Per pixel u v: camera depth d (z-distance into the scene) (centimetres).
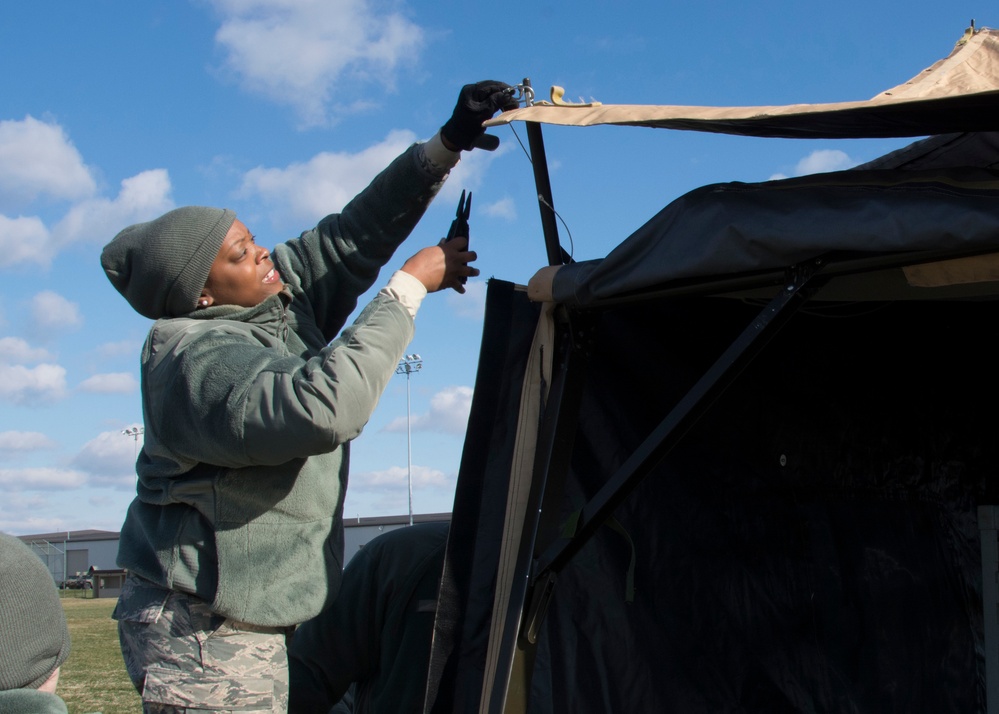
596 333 240
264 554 204
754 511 285
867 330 308
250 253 229
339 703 297
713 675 265
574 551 218
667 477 275
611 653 252
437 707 212
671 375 269
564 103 209
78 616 2317
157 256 218
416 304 215
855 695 281
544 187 233
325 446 195
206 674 198
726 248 190
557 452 227
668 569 268
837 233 177
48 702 131
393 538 283
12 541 142
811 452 298
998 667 293
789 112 178
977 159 260
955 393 316
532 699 237
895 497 306
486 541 221
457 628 215
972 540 308
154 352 216
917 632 295
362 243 263
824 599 288
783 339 299
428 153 258
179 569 201
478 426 225
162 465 211
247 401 193
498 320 230
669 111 191
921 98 169
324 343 249
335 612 276
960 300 279
